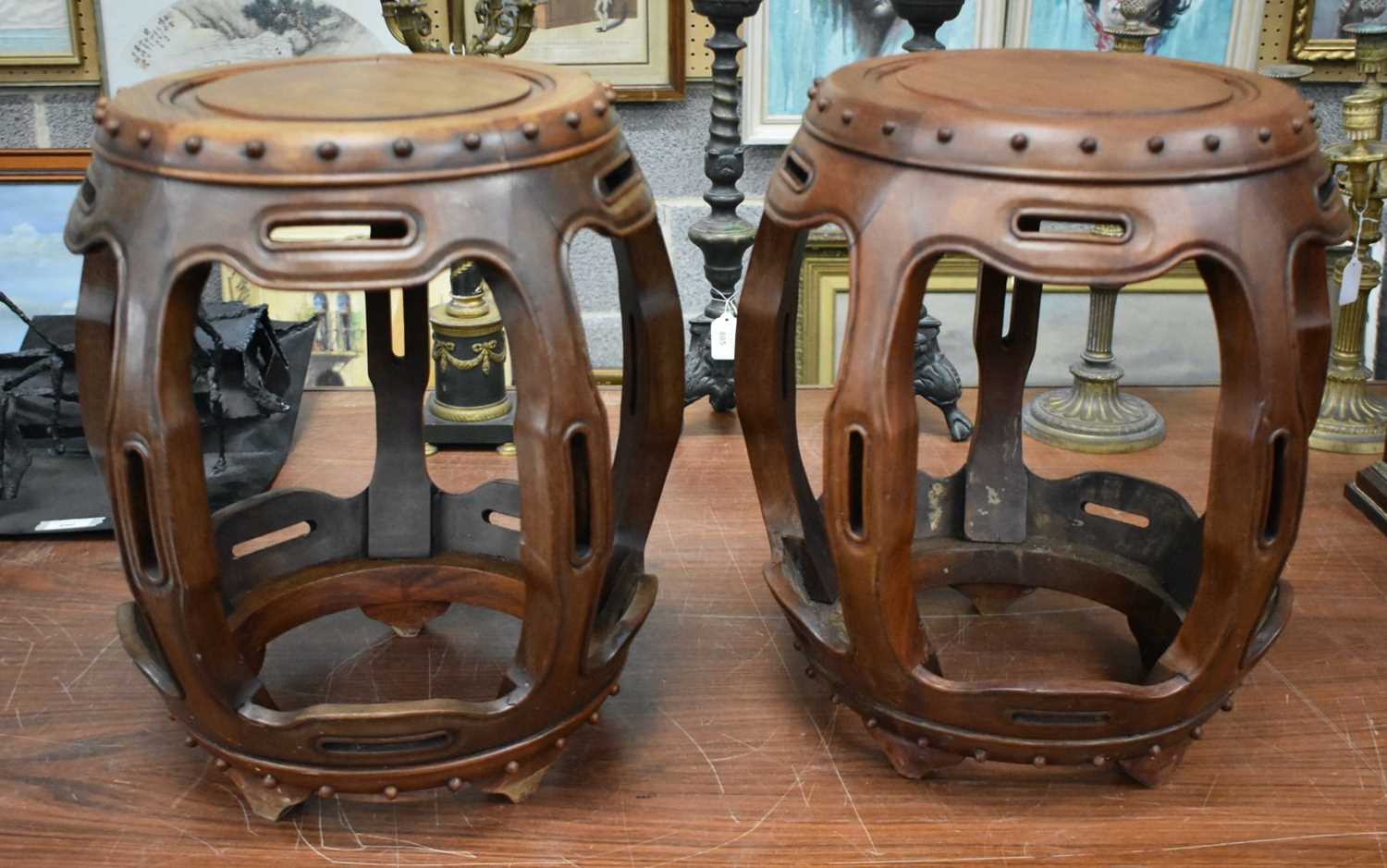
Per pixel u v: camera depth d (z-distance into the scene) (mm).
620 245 851
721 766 874
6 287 1634
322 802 837
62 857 789
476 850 797
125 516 697
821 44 1610
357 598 990
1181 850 795
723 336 1293
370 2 1591
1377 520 1173
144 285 658
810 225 730
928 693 774
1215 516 739
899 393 701
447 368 1282
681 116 1677
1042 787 852
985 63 827
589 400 700
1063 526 1033
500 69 824
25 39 1573
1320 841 802
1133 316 1771
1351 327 1285
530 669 757
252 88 749
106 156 686
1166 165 655
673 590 1088
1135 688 764
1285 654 999
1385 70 1224
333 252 645
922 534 1046
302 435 1352
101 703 938
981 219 662
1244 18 1601
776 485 916
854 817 825
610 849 799
